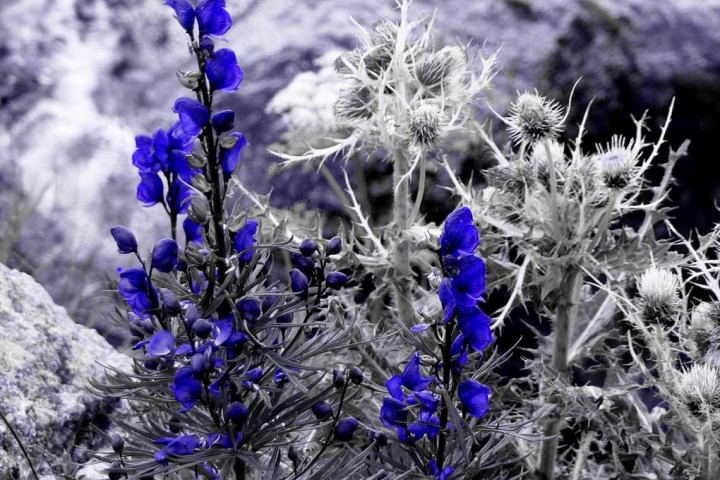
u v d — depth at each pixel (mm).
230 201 2322
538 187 1708
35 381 1675
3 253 2627
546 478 1758
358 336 1677
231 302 1328
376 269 1760
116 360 1804
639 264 1696
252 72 2615
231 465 1347
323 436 1634
